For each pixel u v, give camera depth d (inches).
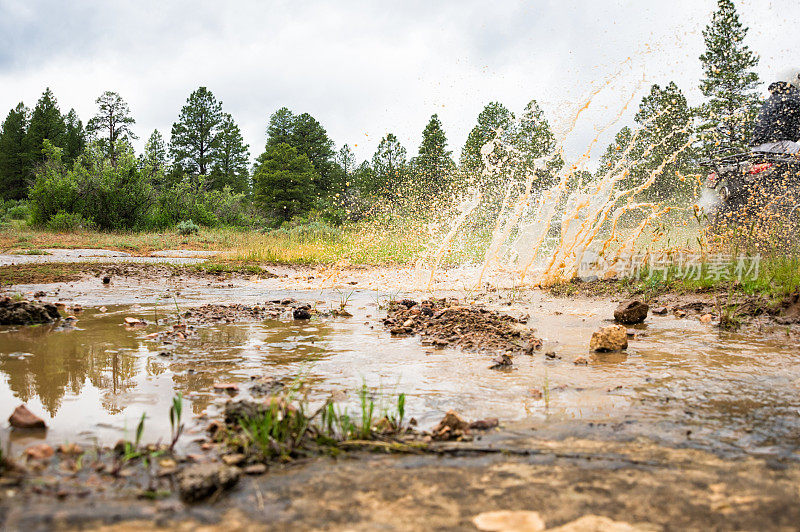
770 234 260.5
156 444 74.6
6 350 135.0
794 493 60.4
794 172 298.2
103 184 1156.5
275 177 2117.4
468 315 182.7
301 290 296.8
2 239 840.3
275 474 65.9
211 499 58.5
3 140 2716.5
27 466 65.8
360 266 477.4
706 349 141.6
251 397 98.1
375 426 83.3
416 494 60.4
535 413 91.1
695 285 234.7
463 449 74.3
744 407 93.6
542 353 138.9
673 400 97.8
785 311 185.3
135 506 56.3
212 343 147.9
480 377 114.3
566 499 59.1
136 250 738.2
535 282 308.7
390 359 131.0
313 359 130.3
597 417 88.8
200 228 1243.2
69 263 414.0
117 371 115.7
